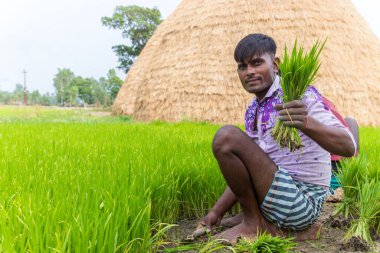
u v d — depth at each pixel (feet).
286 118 8.30
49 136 22.53
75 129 29.17
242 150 9.41
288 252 8.80
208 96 55.83
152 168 11.84
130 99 74.79
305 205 9.64
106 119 65.67
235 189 9.76
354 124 13.69
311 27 56.80
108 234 7.36
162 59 63.46
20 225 7.03
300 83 8.34
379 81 58.23
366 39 60.29
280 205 9.54
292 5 58.03
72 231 6.85
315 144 9.96
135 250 8.58
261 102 10.23
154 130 28.45
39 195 8.48
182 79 58.85
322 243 10.14
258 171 9.49
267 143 10.28
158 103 60.49
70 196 8.43
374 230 10.95
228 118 54.29
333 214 11.88
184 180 12.32
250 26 57.82
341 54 56.18
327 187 10.32
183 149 16.01
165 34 66.33
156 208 10.93
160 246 10.02
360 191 10.99
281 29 56.80
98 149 15.98
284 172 9.61
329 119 9.04
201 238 10.33
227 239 9.74
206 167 12.86
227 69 56.44
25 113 91.66
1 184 9.87
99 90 372.58
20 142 18.71
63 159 13.07
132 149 15.81
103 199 8.57
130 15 135.85
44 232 6.70
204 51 58.85
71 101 323.57
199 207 12.62
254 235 9.85
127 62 141.90
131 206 8.69
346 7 61.41
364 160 12.28
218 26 59.62
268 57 9.72
